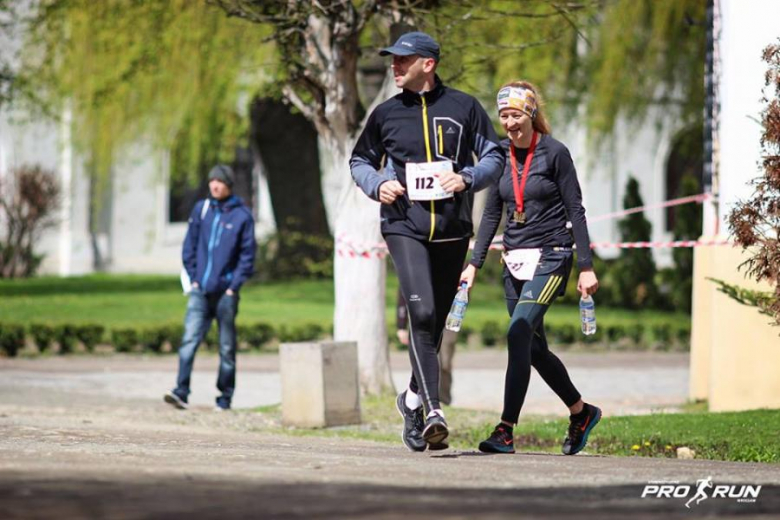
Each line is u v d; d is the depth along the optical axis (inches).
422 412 677.9
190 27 2263.8
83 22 2298.2
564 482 508.1
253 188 3388.3
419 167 653.3
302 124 2886.3
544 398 1360.7
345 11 1172.5
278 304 2436.0
